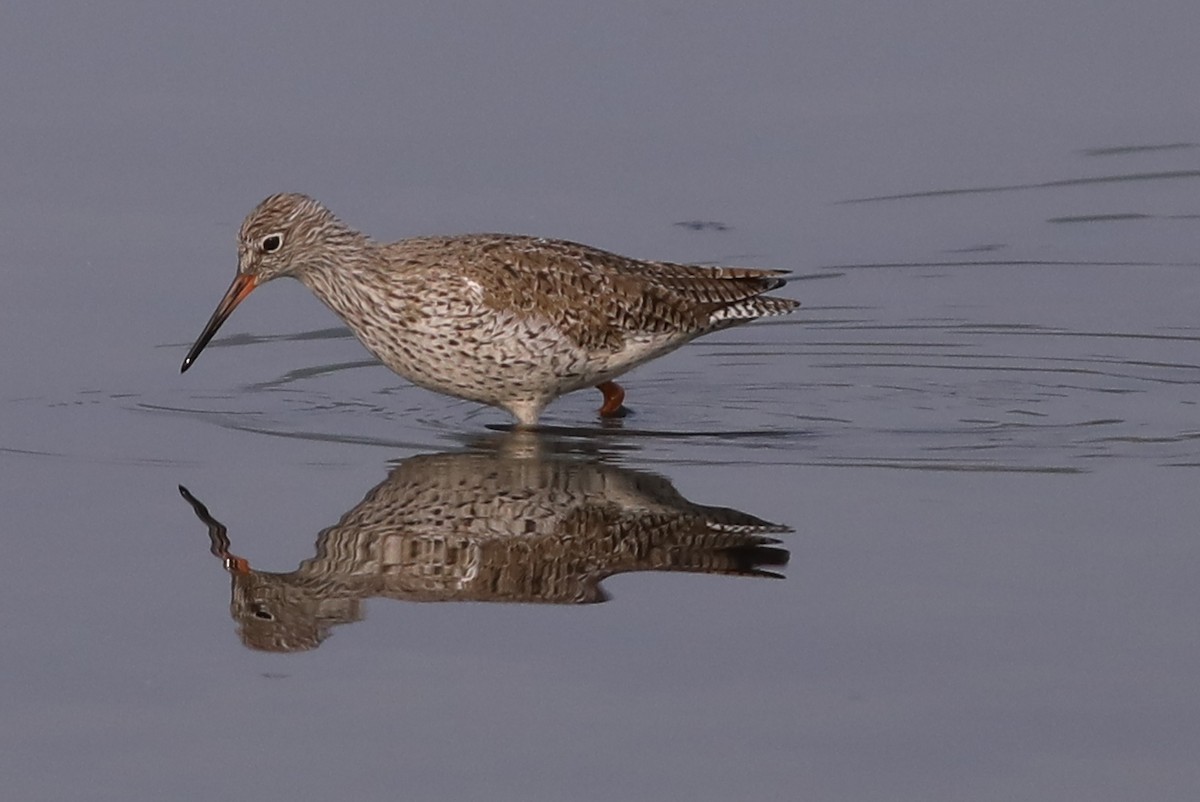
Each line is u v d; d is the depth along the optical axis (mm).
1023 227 20234
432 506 13367
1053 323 18359
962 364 17406
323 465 14312
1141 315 18500
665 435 15289
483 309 15141
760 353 17953
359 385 16703
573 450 14812
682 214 19562
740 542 12641
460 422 15695
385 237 18344
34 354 16688
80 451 14562
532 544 12672
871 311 18797
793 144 21062
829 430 15383
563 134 20766
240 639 11430
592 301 15445
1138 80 22531
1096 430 15180
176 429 15188
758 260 18922
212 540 12758
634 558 12430
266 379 16734
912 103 21953
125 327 17344
